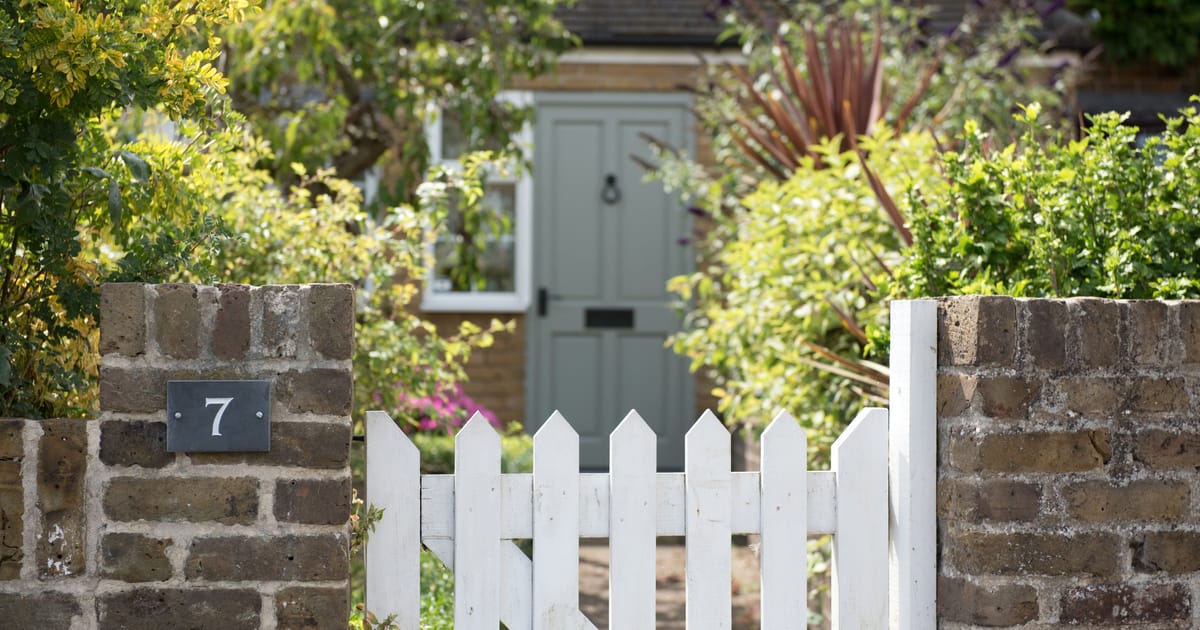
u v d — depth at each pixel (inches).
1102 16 335.6
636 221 318.3
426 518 99.9
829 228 165.9
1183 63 334.6
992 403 99.7
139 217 118.1
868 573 104.6
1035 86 283.3
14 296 109.8
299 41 221.5
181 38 117.9
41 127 101.5
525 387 316.5
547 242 317.7
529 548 187.9
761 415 175.8
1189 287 113.0
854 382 154.5
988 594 99.9
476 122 237.6
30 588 92.0
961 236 123.2
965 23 282.7
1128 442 101.3
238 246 146.1
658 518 102.2
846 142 217.9
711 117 263.9
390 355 159.2
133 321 91.9
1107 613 101.0
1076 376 100.7
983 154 136.6
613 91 316.8
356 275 160.4
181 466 92.5
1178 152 118.5
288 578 93.0
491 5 237.0
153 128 177.0
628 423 101.1
